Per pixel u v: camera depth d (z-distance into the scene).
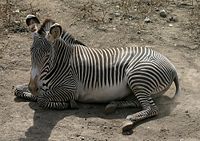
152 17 15.26
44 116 10.28
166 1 16.30
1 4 15.34
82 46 10.93
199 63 12.84
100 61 10.56
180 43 13.84
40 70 9.93
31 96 10.80
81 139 9.58
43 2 15.74
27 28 14.16
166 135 9.85
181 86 11.73
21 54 12.88
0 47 13.13
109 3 16.05
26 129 9.83
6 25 14.23
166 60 10.85
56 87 10.40
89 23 14.70
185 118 10.46
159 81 10.41
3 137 9.55
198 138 9.82
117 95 10.65
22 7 15.39
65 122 10.10
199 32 14.45
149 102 10.30
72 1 15.97
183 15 15.48
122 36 14.05
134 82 10.31
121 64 10.49
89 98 10.73
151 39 13.97
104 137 9.68
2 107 10.59
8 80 11.66
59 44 10.21
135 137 9.71
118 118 10.33
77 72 10.53
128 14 15.33
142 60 10.47
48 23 10.02
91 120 10.22
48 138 9.56
